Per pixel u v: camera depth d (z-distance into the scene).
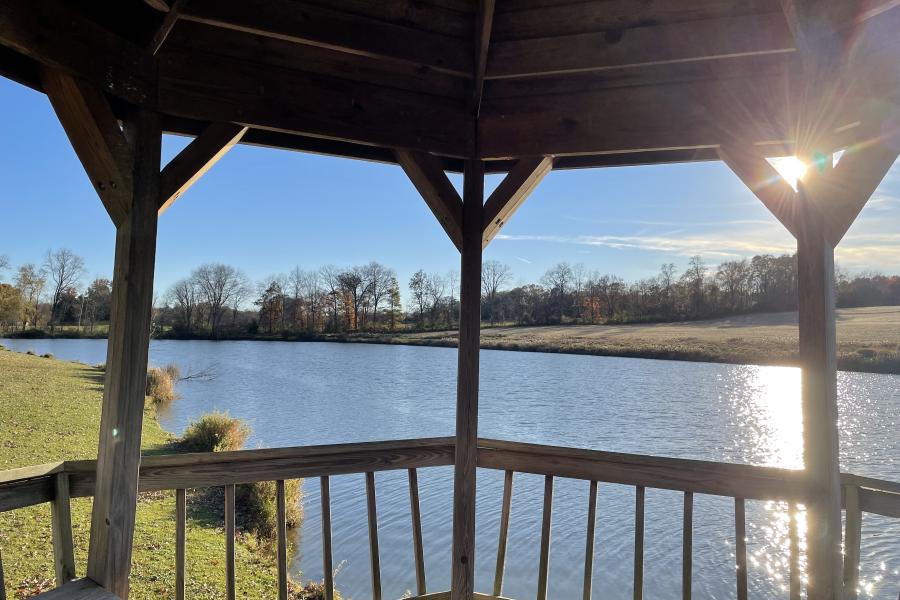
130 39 1.98
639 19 2.28
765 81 2.31
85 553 4.57
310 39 2.16
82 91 1.81
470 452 2.51
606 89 2.52
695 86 2.40
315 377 22.41
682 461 2.22
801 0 1.94
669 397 16.12
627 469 2.30
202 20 1.99
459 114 2.64
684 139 2.39
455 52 2.47
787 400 15.31
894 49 1.94
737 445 11.11
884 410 10.75
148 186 2.01
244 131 2.32
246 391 18.89
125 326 1.92
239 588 4.53
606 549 6.89
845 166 2.05
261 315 38.19
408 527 7.18
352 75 2.45
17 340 31.94
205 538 5.48
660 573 6.25
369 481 2.44
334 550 6.35
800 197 2.15
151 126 2.04
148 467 2.02
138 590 4.15
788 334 23.70
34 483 1.88
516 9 2.41
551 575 6.31
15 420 9.83
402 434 12.88
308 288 38.47
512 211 2.70
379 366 26.14
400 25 2.35
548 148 2.56
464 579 2.47
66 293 33.78
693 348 22.38
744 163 2.31
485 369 22.02
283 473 2.26
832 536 2.01
